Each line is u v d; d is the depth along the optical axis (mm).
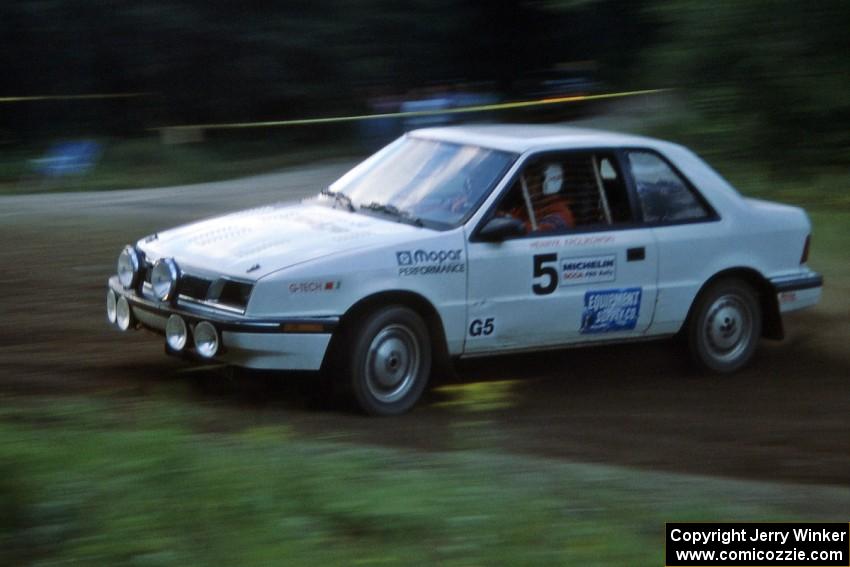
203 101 27797
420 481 6332
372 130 28750
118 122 27516
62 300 12078
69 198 19531
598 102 30938
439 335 9211
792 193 19469
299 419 8641
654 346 11484
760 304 10992
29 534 5227
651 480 7117
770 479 7832
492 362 10805
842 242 15977
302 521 5523
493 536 5586
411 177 9992
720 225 10555
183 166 24766
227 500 5637
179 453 6227
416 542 5473
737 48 20422
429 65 30641
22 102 26781
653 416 9375
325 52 28062
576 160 9945
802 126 20641
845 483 7805
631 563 5422
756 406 9805
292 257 8695
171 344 8789
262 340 8453
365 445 7891
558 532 5727
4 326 10953
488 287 9328
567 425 9000
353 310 8797
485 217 9367
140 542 5164
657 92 25203
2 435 6332
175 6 26312
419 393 9141
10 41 26016
